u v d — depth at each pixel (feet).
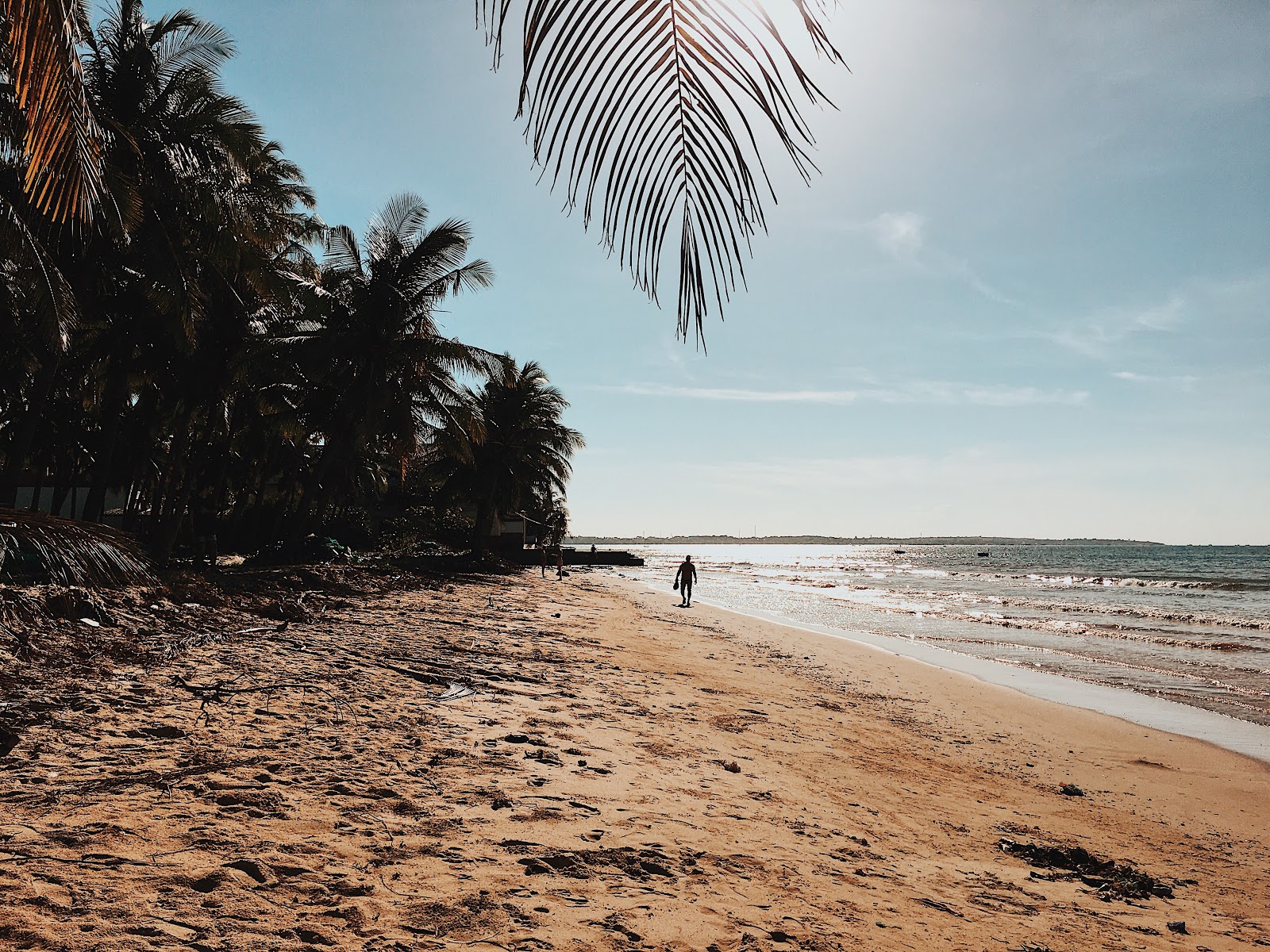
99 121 44.52
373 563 88.17
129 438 97.45
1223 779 30.63
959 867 17.28
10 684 20.18
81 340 73.92
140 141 52.01
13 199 39.93
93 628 27.09
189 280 57.62
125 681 22.66
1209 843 22.84
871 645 70.03
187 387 77.30
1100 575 255.50
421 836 13.46
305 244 83.56
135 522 108.27
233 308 73.15
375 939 9.64
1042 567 328.70
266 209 63.36
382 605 56.24
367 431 82.94
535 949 9.89
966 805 23.45
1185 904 17.12
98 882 10.26
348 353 81.00
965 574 271.49
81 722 18.20
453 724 22.58
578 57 4.07
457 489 150.92
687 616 84.99
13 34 8.41
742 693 37.73
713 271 4.10
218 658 27.94
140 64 52.70
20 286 45.39
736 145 4.00
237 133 57.00
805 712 34.86
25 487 105.40
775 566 357.61
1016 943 12.97
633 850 14.17
